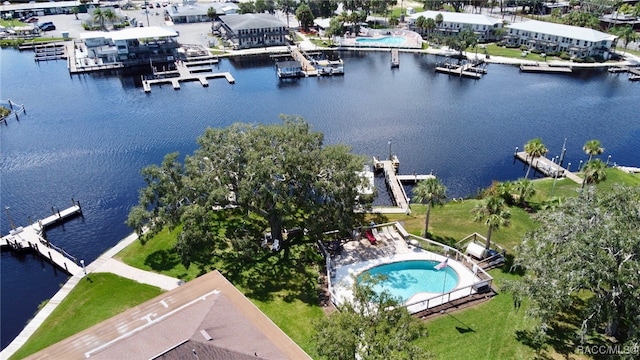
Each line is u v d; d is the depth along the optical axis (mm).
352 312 46562
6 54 182625
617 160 107938
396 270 67312
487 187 95125
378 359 41031
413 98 143625
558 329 55281
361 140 114750
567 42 180625
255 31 191625
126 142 114562
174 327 44906
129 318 49781
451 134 118750
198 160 71000
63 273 72000
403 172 100750
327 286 64125
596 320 48156
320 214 67688
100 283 65625
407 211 82688
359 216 81188
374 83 157750
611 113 133000
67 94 146000
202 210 63219
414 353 42125
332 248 71938
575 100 142500
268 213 69062
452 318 57812
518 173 100750
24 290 68688
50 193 93188
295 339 55188
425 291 62906
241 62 178750
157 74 160375
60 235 81062
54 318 59406
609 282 44594
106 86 153125
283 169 66938
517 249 57688
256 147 69125
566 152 110812
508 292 56406
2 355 53906
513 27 194125
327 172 69375
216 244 73188
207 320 44812
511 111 133750
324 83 158000
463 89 151875
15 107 135375
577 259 45188
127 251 72750
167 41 184000
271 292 63156
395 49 194375
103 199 91375
